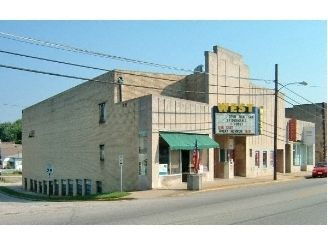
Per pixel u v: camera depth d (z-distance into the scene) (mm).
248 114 33062
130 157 29438
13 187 60062
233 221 13930
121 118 30672
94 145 34906
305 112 59562
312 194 22219
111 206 19375
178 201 20641
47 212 17719
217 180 33312
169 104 28688
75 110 38875
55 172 44000
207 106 32344
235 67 36000
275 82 35312
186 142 28875
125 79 31797
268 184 31219
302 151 48688
